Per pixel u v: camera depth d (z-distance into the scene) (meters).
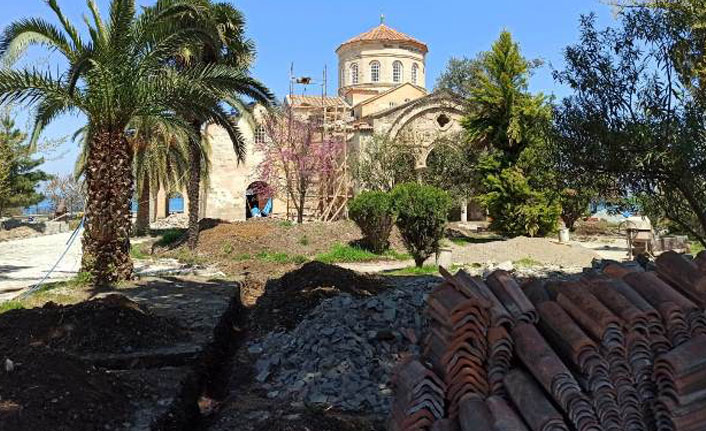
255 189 38.31
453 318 2.94
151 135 19.83
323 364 6.09
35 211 53.47
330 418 4.94
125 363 6.14
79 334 6.45
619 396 2.79
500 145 25.48
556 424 2.60
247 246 19.72
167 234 24.22
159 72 11.91
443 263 15.51
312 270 11.45
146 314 7.25
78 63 10.24
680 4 7.41
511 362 2.99
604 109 7.54
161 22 11.38
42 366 4.62
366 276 12.01
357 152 32.94
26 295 10.70
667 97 7.40
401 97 41.22
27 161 35.09
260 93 13.60
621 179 7.61
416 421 2.86
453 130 34.50
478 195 28.27
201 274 14.82
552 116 8.03
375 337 6.63
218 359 7.24
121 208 11.49
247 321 9.43
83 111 11.34
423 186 15.84
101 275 11.43
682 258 3.50
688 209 8.08
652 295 3.16
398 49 44.72
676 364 2.78
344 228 22.33
